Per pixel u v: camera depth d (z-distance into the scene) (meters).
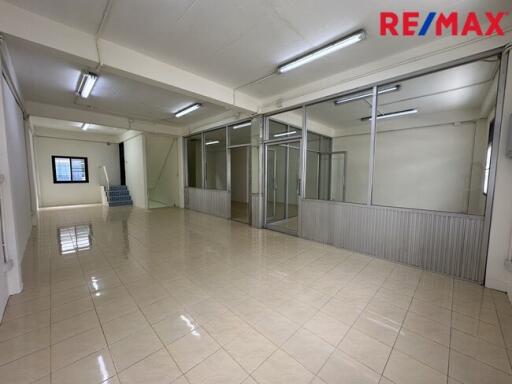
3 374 1.46
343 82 3.74
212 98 4.17
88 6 2.35
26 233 4.33
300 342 1.76
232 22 2.58
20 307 2.19
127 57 3.12
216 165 8.07
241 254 3.69
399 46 3.00
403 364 1.56
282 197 5.87
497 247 2.54
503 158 2.47
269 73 3.84
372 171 3.56
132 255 3.63
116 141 10.11
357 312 2.14
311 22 2.57
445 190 4.59
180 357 1.61
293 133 5.29
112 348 1.68
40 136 8.60
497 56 2.53
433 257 3.01
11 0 2.26
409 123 5.02
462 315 2.10
